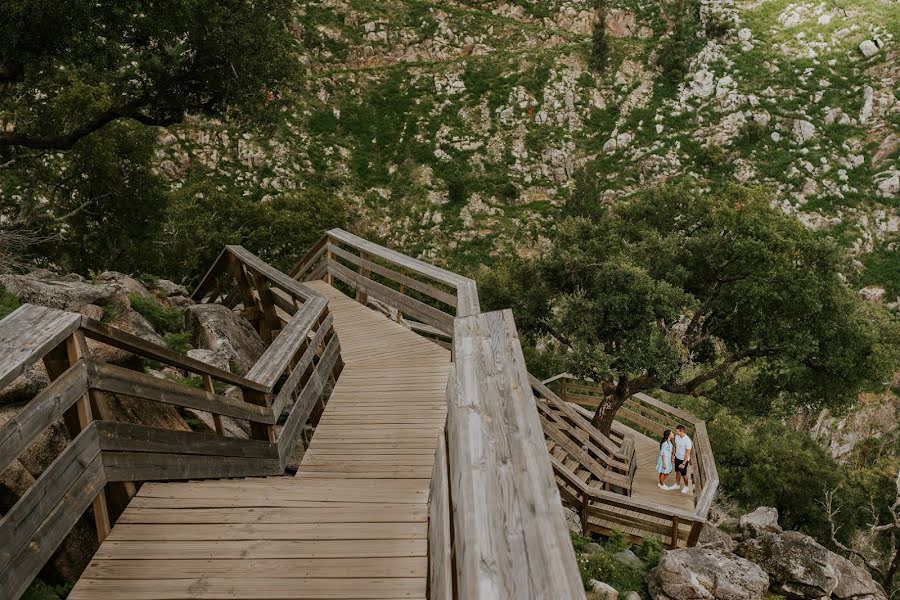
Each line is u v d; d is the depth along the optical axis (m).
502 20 93.19
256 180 63.12
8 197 23.03
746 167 63.84
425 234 62.56
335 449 5.52
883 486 23.94
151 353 3.38
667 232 19.91
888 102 66.25
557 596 0.96
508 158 70.88
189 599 2.71
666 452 13.34
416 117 76.50
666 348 16.12
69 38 11.77
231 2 13.56
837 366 17.16
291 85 15.38
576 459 12.41
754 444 23.70
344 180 67.31
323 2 92.00
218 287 12.11
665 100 74.81
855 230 56.28
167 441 3.55
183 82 14.06
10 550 2.31
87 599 2.73
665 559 8.34
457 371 1.85
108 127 21.41
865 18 77.25
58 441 3.73
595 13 93.88
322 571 2.91
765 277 17.34
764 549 9.76
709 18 84.75
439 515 1.69
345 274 11.40
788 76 72.94
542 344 33.38
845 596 9.36
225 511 3.43
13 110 17.56
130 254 24.58
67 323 2.78
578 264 18.66
